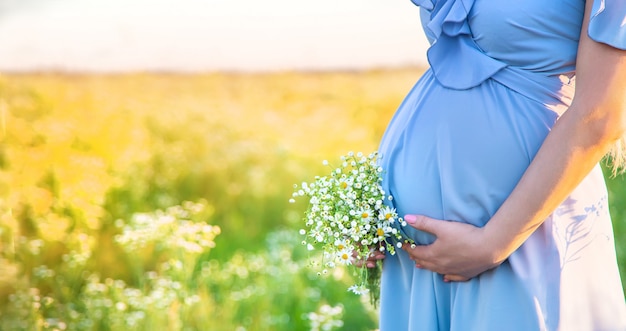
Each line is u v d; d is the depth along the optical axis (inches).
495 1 58.6
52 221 153.8
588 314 61.4
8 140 194.4
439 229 60.2
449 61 62.6
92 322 121.1
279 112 286.4
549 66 58.7
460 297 61.9
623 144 66.3
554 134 54.6
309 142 255.8
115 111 261.3
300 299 138.5
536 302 59.1
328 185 65.6
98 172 194.9
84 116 250.5
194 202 208.5
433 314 64.6
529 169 55.9
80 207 166.1
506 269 59.7
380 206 63.7
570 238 60.6
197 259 151.6
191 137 249.1
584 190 61.3
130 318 119.6
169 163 225.3
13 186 158.1
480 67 60.2
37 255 139.0
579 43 55.1
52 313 123.9
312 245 65.6
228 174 222.7
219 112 275.4
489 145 59.6
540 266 59.8
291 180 220.8
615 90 52.1
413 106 65.9
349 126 273.7
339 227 63.4
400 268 68.4
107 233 174.4
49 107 252.1
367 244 64.5
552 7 56.9
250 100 296.2
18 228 146.8
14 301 116.3
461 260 59.2
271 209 204.7
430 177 62.5
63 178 183.3
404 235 65.1
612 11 51.8
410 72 330.3
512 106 59.5
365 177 65.5
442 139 61.6
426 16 66.4
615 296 63.1
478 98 60.6
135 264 148.4
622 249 151.5
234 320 131.6
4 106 219.5
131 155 217.9
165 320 120.9
